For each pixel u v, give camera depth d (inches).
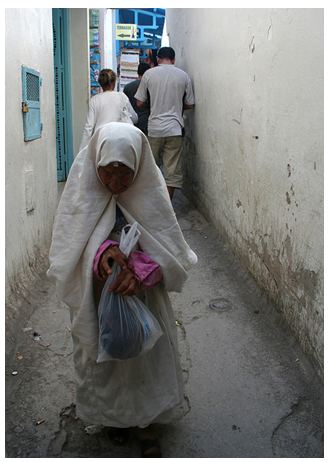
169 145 227.8
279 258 120.5
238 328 125.3
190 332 125.3
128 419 79.4
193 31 231.0
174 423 92.2
